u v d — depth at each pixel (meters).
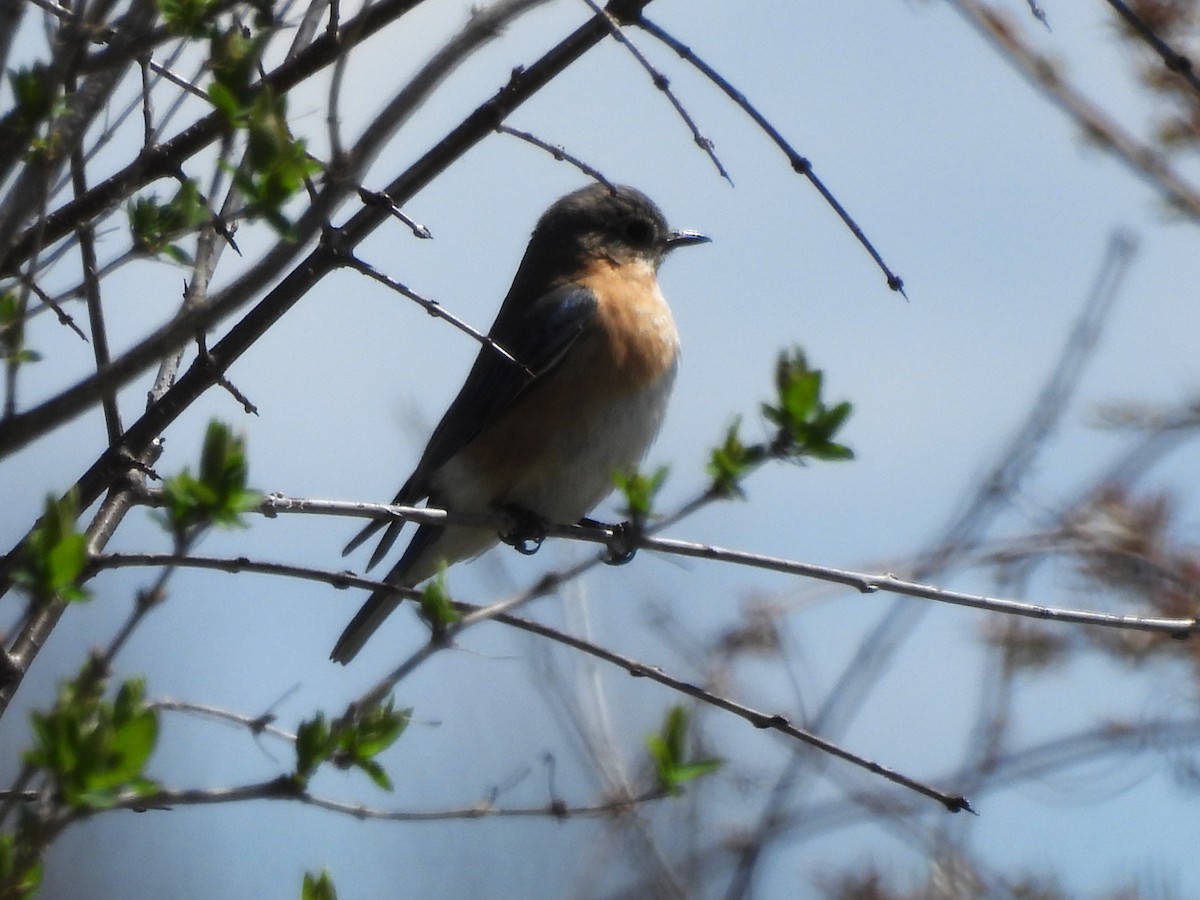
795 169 9.15
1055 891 14.65
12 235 7.36
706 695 9.27
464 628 8.20
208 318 7.09
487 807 9.06
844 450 8.61
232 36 7.68
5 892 6.05
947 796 9.34
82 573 7.83
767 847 13.84
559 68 9.58
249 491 7.34
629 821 13.46
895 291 9.28
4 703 8.09
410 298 8.89
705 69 9.17
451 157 9.52
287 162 7.34
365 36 9.17
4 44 6.86
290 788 7.28
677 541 9.66
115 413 9.34
